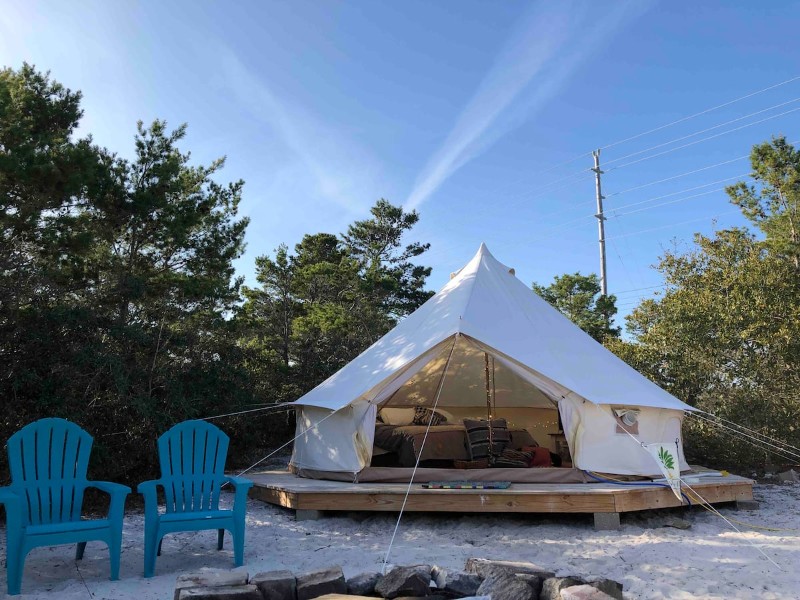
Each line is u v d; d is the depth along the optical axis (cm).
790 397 883
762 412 858
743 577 395
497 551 478
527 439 834
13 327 654
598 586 335
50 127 797
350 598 322
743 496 634
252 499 698
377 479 633
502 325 687
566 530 549
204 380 878
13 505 364
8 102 707
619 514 577
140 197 834
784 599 353
